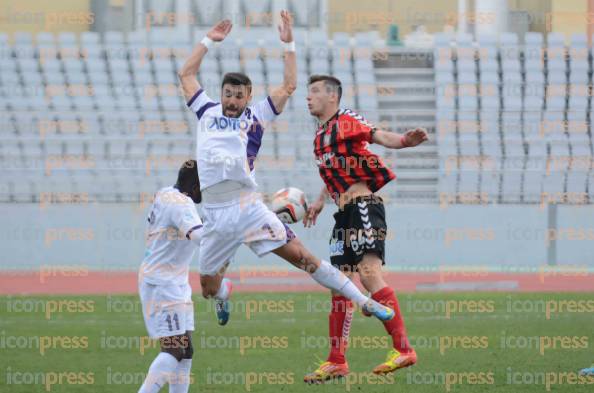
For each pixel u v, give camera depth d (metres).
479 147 63.03
